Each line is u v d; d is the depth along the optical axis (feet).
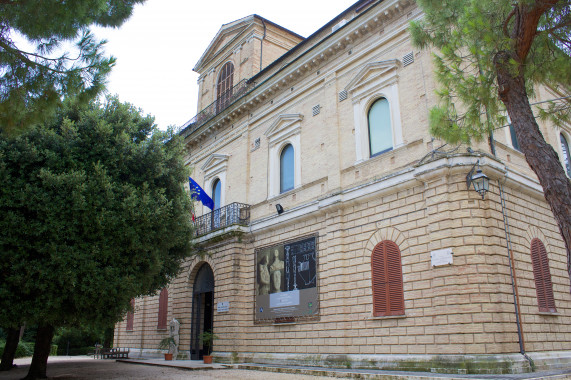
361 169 56.49
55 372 60.75
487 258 43.09
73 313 47.67
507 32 33.63
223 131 85.92
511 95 32.45
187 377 49.47
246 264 71.41
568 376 38.52
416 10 54.95
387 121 55.88
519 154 53.47
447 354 42.16
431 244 45.65
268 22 91.50
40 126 47.19
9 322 44.19
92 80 32.37
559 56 35.19
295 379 44.34
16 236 43.21
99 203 46.50
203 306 81.61
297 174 66.28
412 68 53.72
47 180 44.29
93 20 33.76
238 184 78.18
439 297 43.83
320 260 58.39
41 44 31.86
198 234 81.51
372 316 50.39
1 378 55.31
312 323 57.47
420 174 47.47
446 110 35.91
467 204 44.42
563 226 27.96
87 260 45.42
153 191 54.85
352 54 61.72
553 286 50.21
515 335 42.27
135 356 93.71
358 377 43.96
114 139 52.37
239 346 67.26
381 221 52.13
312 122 65.82
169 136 62.64
